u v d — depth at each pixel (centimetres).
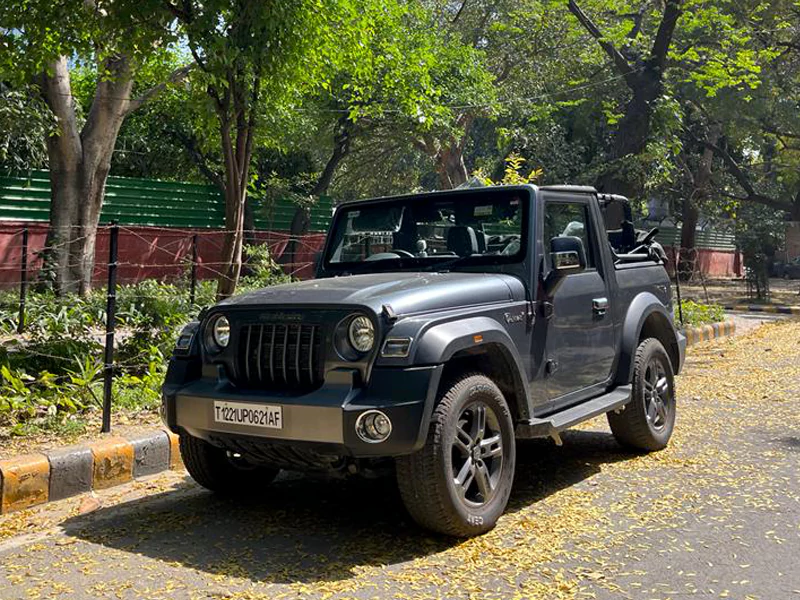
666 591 373
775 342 1352
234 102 854
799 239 4638
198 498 529
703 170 3328
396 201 570
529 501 511
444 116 2067
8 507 500
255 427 428
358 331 418
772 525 461
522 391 477
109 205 1844
